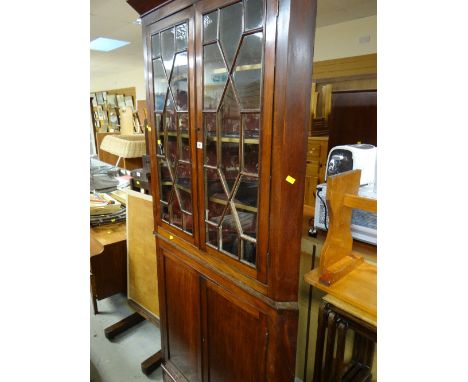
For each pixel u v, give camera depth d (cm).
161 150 148
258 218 101
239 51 97
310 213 183
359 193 131
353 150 138
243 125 101
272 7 84
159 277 167
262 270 104
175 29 123
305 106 88
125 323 224
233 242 117
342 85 349
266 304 106
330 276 116
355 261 126
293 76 85
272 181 94
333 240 119
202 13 107
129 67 700
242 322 119
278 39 84
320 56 363
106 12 319
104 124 852
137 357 202
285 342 106
